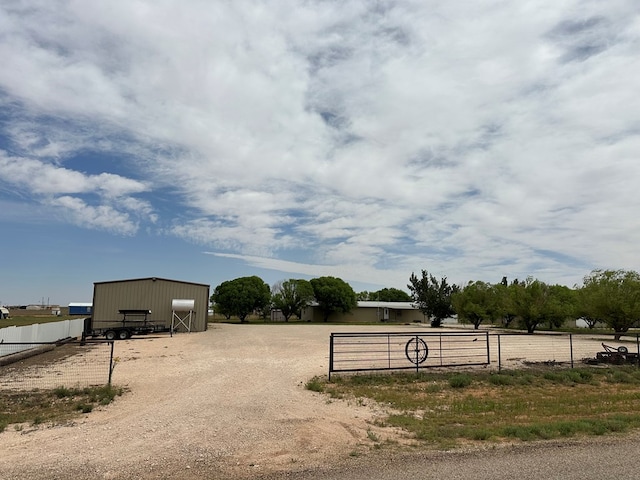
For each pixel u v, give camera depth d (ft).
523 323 155.74
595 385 47.73
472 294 171.94
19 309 409.28
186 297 134.62
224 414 31.83
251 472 20.03
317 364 59.67
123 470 20.25
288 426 28.78
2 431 27.78
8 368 55.83
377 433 27.45
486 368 56.90
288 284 248.73
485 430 27.45
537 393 42.96
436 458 21.89
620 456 21.81
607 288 112.98
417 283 194.59
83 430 27.84
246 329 147.13
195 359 64.95
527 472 19.39
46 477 19.34
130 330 108.58
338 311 254.88
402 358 64.95
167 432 26.99
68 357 67.46
